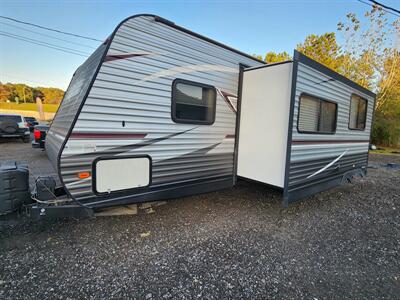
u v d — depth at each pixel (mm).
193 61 2820
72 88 3516
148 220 2869
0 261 1958
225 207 3422
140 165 2473
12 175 2502
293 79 2736
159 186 2658
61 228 2566
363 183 5406
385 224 3057
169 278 1834
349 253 2312
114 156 2285
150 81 2461
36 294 1609
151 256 2119
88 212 2205
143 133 2459
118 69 2232
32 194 2682
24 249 2146
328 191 4605
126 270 1912
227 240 2457
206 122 3039
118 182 2332
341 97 3869
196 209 3297
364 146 5004
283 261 2125
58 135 2748
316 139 3383
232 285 1780
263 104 3145
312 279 1889
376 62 13930
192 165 2961
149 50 2432
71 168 2055
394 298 1705
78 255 2088
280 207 3508
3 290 1633
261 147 3188
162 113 2592
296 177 3068
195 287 1743
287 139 2838
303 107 3025
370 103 4961
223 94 3205
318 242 2506
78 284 1728
